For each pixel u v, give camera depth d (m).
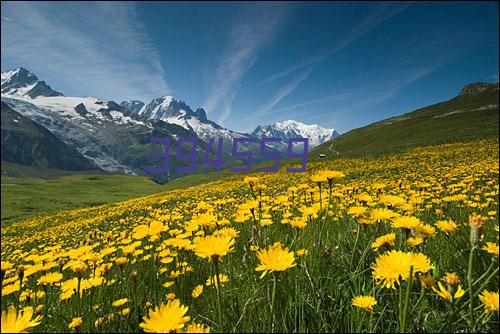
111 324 2.52
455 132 68.38
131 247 4.29
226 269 3.30
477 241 1.84
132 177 110.81
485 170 13.62
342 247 3.19
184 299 2.91
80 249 4.24
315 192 6.98
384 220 3.43
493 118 75.06
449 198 5.81
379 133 99.56
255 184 4.10
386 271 1.76
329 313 2.09
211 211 6.95
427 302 2.13
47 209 48.38
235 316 2.25
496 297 1.74
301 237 3.57
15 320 1.49
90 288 3.11
